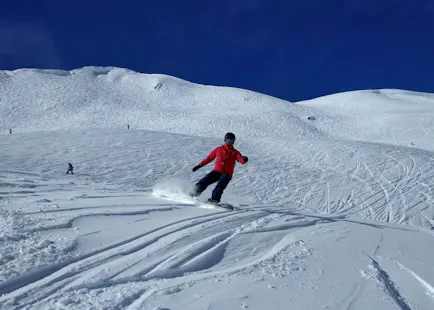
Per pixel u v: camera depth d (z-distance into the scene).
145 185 14.20
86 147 21.05
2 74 95.44
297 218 5.38
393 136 52.38
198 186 6.04
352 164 21.09
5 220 3.46
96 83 98.50
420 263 3.76
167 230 3.83
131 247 3.14
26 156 17.77
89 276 2.48
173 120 62.53
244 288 2.47
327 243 4.04
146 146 22.70
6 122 62.94
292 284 2.66
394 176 18.41
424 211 13.41
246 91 95.69
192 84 107.81
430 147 43.47
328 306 2.37
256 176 17.77
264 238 3.93
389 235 5.02
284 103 84.31
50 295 2.16
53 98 78.25
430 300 2.75
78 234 3.30
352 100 96.12
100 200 5.38
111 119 64.75
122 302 2.09
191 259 2.99
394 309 2.45
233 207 6.01
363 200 14.63
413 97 107.00
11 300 2.05
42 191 6.48
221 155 6.20
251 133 53.75
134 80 104.31
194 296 2.27
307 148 26.30
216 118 62.41
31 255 2.64
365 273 3.14
